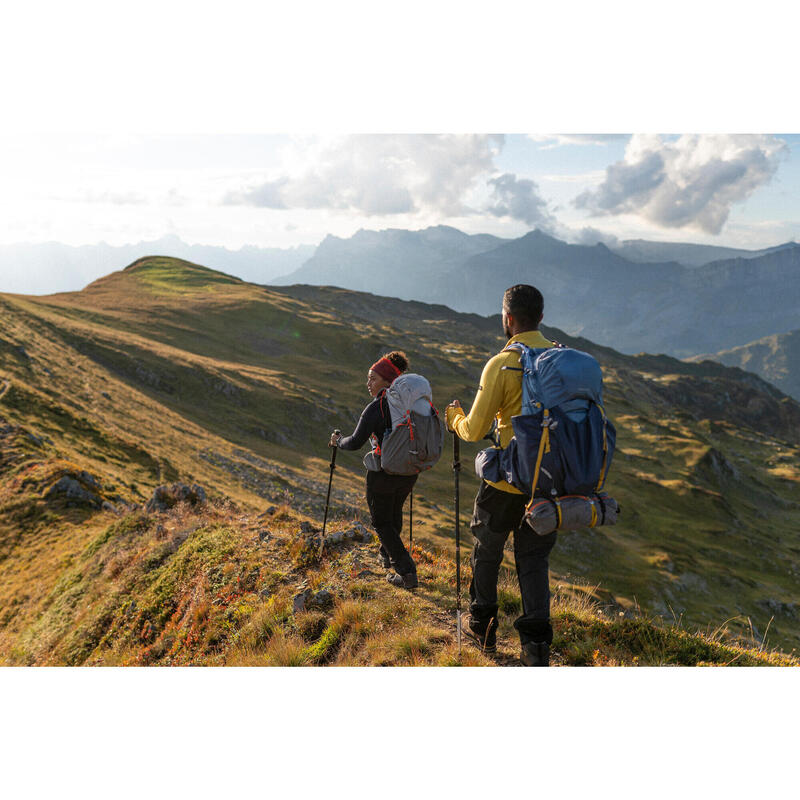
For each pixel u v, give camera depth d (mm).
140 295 133250
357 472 65750
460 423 4207
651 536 73250
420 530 36250
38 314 76938
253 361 103812
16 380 37406
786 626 57250
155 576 9102
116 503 22875
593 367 3750
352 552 7141
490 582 4555
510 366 3848
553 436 3602
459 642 4719
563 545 60031
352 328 142875
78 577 12508
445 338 195750
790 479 121938
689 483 93500
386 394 5500
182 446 46625
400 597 5875
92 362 67062
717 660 5188
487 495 4129
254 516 10219
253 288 164750
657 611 51125
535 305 4039
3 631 13227
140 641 7746
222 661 5633
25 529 19938
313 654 5094
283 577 6824
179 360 78625
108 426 40156
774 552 76750
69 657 8750
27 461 24125
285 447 70312
